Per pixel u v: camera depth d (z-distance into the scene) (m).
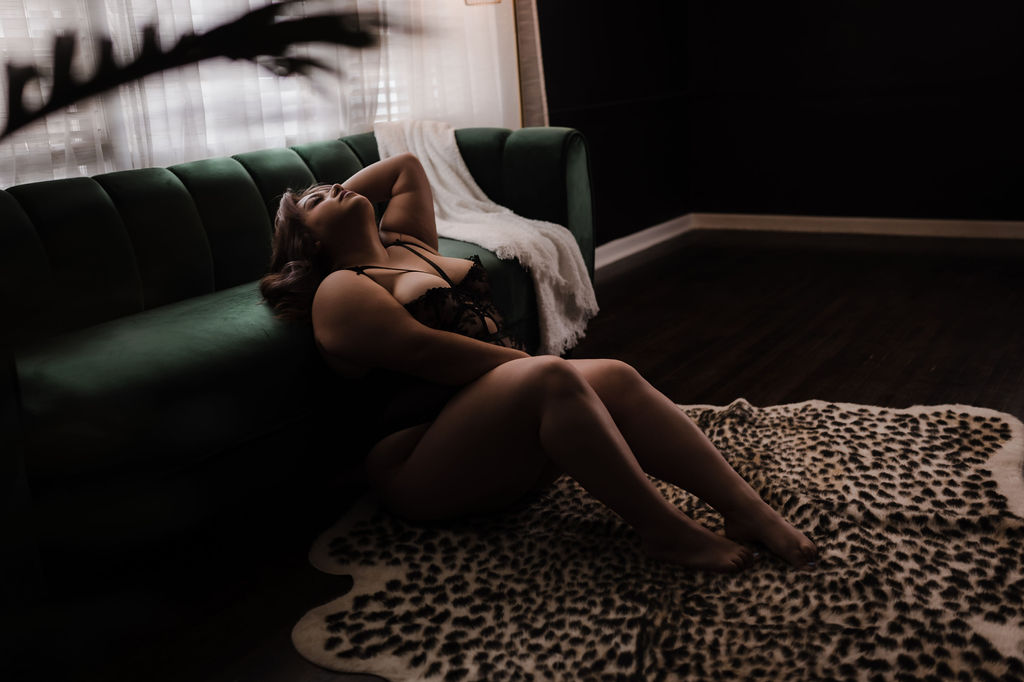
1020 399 2.43
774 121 5.18
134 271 2.31
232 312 2.07
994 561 1.58
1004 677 1.28
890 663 1.33
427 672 1.42
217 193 2.56
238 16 0.36
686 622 1.49
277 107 2.95
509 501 1.86
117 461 1.66
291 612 1.65
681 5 5.27
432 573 1.70
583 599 1.58
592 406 1.62
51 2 2.08
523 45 3.96
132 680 1.47
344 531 1.90
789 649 1.39
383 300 1.79
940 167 4.71
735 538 1.69
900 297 3.62
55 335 2.09
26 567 0.79
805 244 4.83
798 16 4.94
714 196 5.52
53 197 2.20
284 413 1.94
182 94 2.64
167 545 1.76
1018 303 3.41
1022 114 4.42
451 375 1.78
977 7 4.41
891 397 2.52
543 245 2.85
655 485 2.04
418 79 3.47
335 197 1.99
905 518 1.75
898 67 4.70
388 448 1.89
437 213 3.07
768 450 2.13
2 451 0.73
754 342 3.16
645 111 5.04
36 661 1.51
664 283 4.17
